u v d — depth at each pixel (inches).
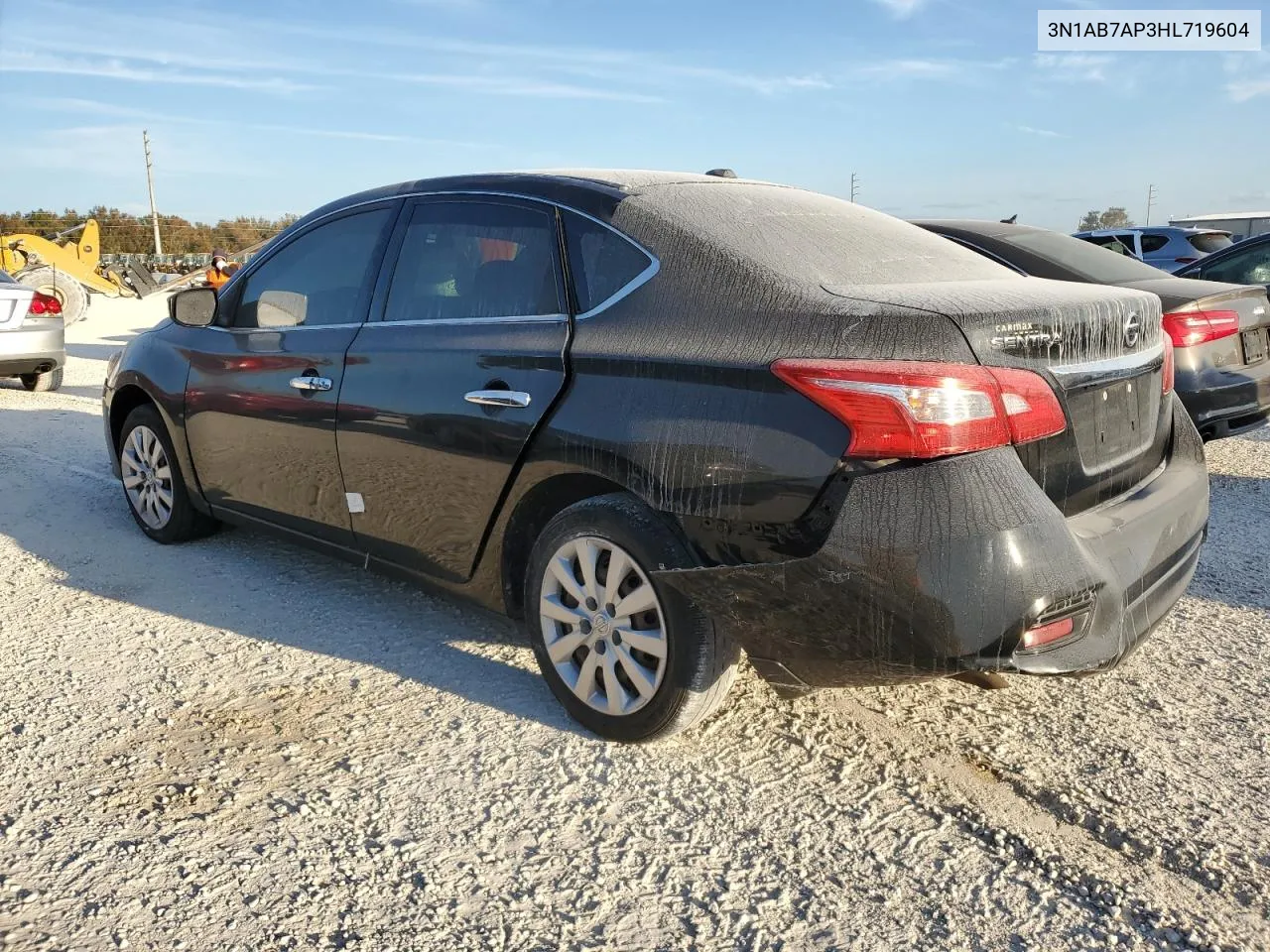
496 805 107.3
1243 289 223.9
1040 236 254.5
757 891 93.6
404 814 105.9
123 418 205.5
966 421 92.8
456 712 127.6
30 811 106.7
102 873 96.3
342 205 159.5
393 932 88.3
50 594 170.1
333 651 146.4
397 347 138.3
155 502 194.9
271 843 101.0
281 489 160.1
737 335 104.7
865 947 86.2
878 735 121.3
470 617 159.0
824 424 96.0
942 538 92.0
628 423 109.5
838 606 97.0
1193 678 135.0
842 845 100.2
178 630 154.4
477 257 134.3
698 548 105.7
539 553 122.1
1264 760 114.6
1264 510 212.4
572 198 126.3
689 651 109.1
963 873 95.7
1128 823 102.9
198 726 124.7
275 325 163.3
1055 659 95.3
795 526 97.7
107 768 115.2
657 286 114.0
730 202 127.4
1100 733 121.3
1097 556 99.1
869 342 96.4
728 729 122.8
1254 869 95.3
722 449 101.9
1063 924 88.5
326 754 118.0
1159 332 122.1
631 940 87.4
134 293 1186.0
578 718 122.0
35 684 136.7
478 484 126.4
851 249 120.5
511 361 122.7
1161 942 86.1
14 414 353.1
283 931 88.4
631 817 105.2
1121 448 112.5
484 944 86.8
